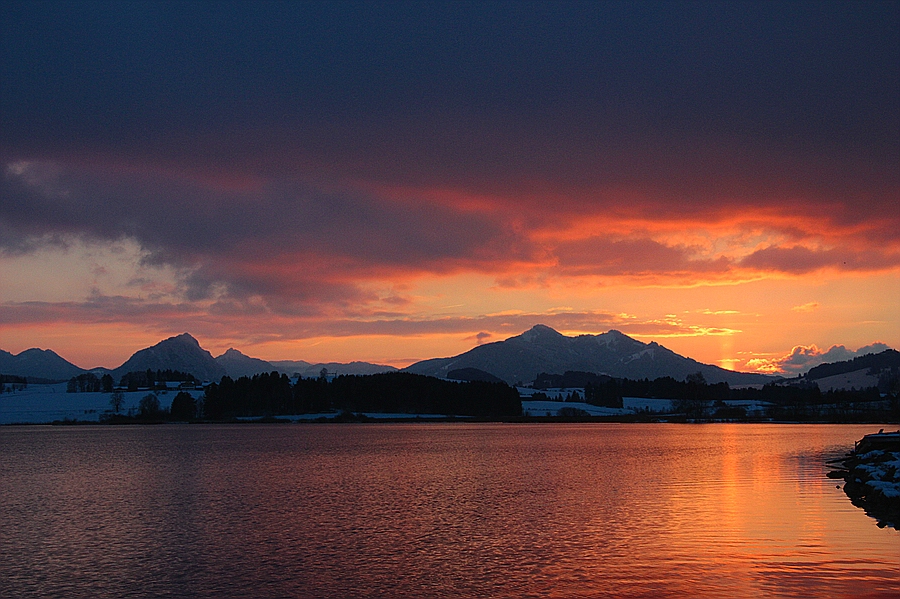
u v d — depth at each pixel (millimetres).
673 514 49469
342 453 119625
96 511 55625
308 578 34406
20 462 105250
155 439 174250
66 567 37250
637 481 70812
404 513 52125
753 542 39562
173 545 42031
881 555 36312
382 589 32438
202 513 53750
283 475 82125
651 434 190875
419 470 87000
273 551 39969
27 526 49094
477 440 161375
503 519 48781
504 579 33469
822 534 41344
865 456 80250
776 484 65750
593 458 103875
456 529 45281
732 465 87812
